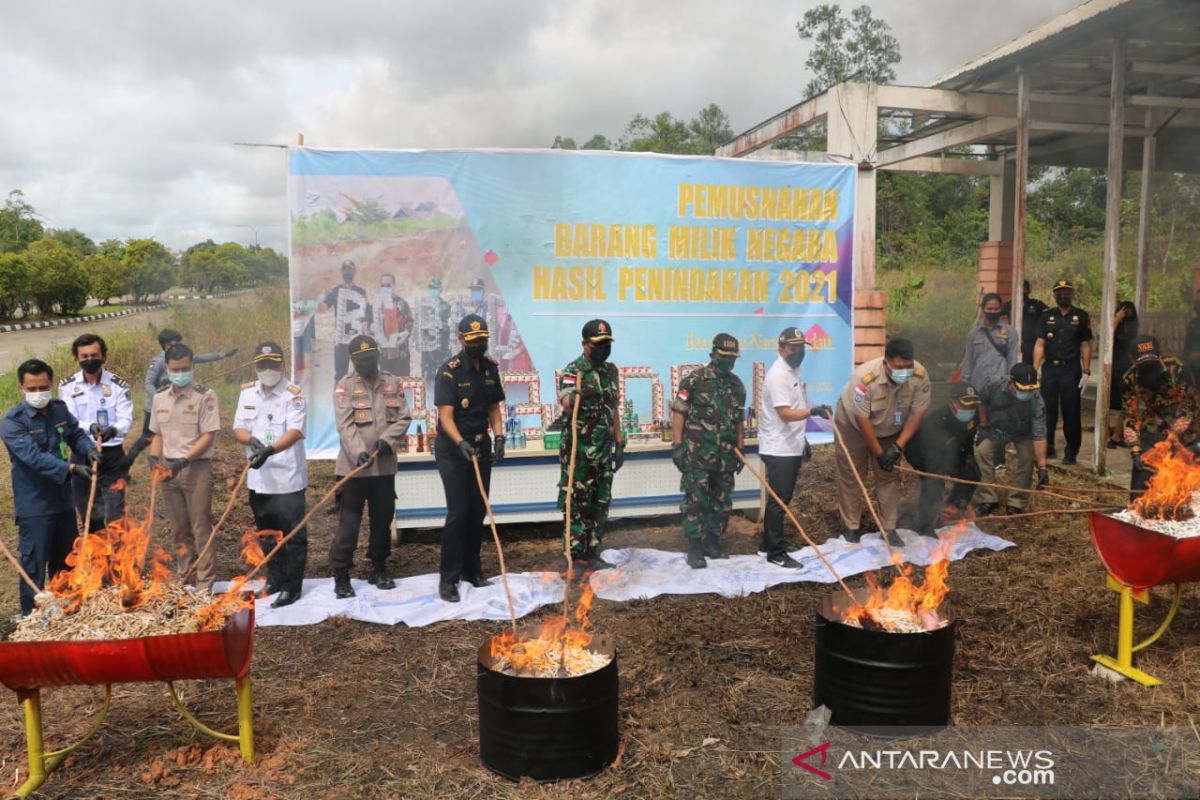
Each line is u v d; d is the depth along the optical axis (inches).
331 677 178.5
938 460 276.5
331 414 341.4
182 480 211.6
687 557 248.7
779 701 165.5
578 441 229.3
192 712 163.6
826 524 289.7
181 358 208.5
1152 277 751.1
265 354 211.6
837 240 377.7
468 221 340.8
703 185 359.3
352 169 331.6
